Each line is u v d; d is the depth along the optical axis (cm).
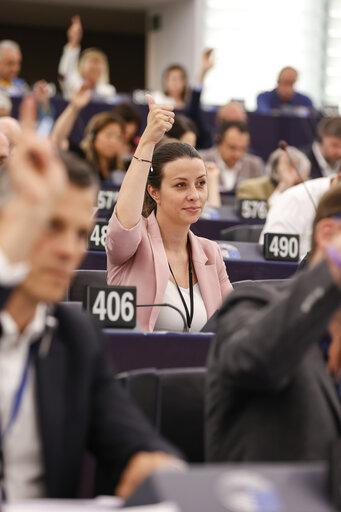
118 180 848
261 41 1734
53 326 215
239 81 1741
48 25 2250
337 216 240
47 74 2275
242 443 228
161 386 283
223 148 1012
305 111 1410
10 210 184
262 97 1427
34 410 211
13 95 1220
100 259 544
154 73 1923
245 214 756
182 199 434
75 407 214
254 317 221
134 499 172
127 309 391
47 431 209
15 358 210
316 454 220
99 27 2248
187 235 451
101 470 242
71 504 176
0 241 184
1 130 595
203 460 285
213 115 1321
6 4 2062
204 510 163
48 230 197
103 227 553
